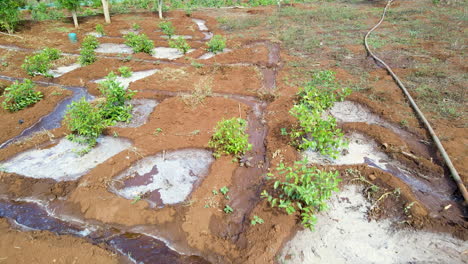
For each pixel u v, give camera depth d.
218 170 4.94
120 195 4.61
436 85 7.30
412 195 4.36
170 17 16.58
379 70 8.38
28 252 3.70
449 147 5.14
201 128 6.08
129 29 13.91
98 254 3.71
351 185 4.64
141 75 8.93
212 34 13.20
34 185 4.84
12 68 9.40
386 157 5.20
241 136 5.31
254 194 4.55
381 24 12.84
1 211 4.45
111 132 6.05
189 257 3.75
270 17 15.26
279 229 3.87
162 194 4.63
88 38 11.12
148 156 5.36
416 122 5.98
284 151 5.30
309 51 10.21
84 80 8.58
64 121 6.41
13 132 6.27
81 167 5.22
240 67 9.03
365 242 3.78
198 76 8.58
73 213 4.36
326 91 7.28
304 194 3.93
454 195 4.41
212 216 4.18
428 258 3.57
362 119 6.32
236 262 3.62
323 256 3.64
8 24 12.63
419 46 9.85
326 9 16.06
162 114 6.59
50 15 16.48
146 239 3.98
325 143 5.12
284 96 7.20
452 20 12.40
